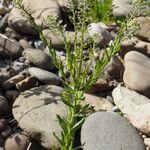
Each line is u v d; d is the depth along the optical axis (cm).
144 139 112
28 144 105
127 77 126
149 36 142
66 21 147
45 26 137
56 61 88
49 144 103
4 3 147
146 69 129
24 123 106
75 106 88
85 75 87
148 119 114
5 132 109
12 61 129
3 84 120
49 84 121
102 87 126
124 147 104
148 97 123
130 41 137
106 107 120
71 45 130
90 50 88
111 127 106
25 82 119
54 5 144
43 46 136
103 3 150
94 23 139
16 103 112
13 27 139
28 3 143
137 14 84
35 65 127
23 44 135
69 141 89
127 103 120
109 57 85
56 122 105
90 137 104
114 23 151
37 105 110
